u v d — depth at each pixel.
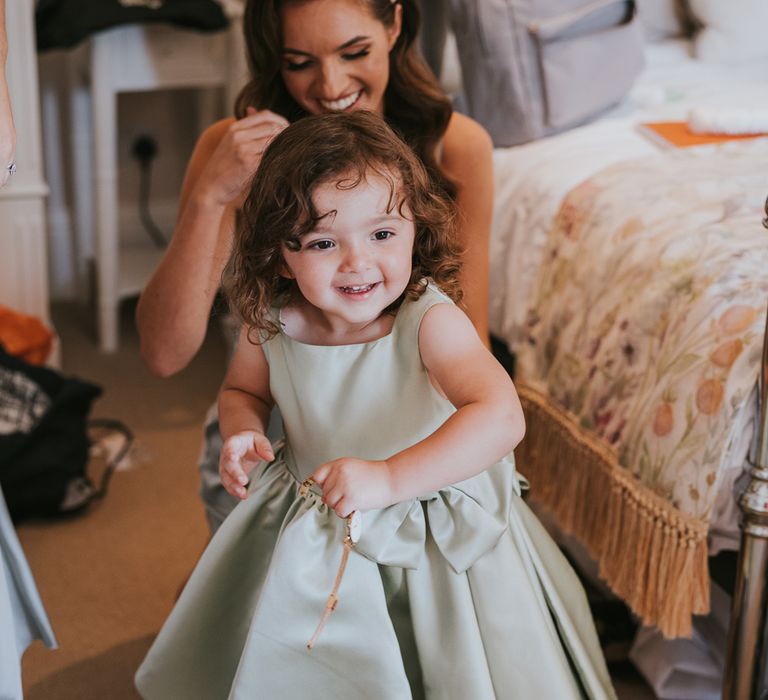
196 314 1.46
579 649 1.23
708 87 2.36
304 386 1.17
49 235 3.34
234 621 1.23
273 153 1.10
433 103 1.51
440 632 1.15
